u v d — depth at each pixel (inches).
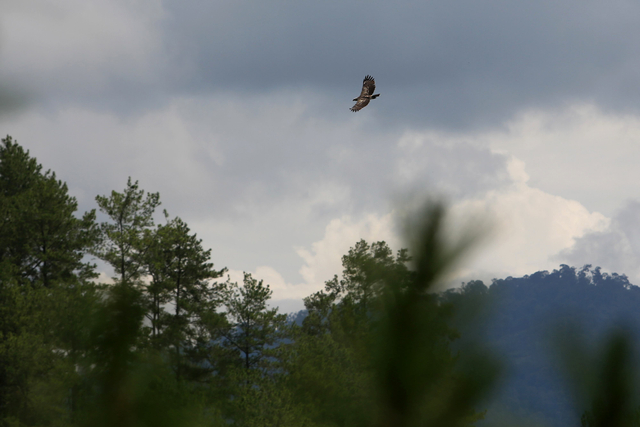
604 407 124.5
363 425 159.3
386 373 154.4
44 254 2652.6
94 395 203.0
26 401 1574.8
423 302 148.0
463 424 138.3
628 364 125.0
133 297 210.4
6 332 1888.5
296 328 2461.9
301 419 1365.7
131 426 197.8
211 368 2559.1
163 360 218.5
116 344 203.3
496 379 131.4
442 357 142.6
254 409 1758.1
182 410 208.5
